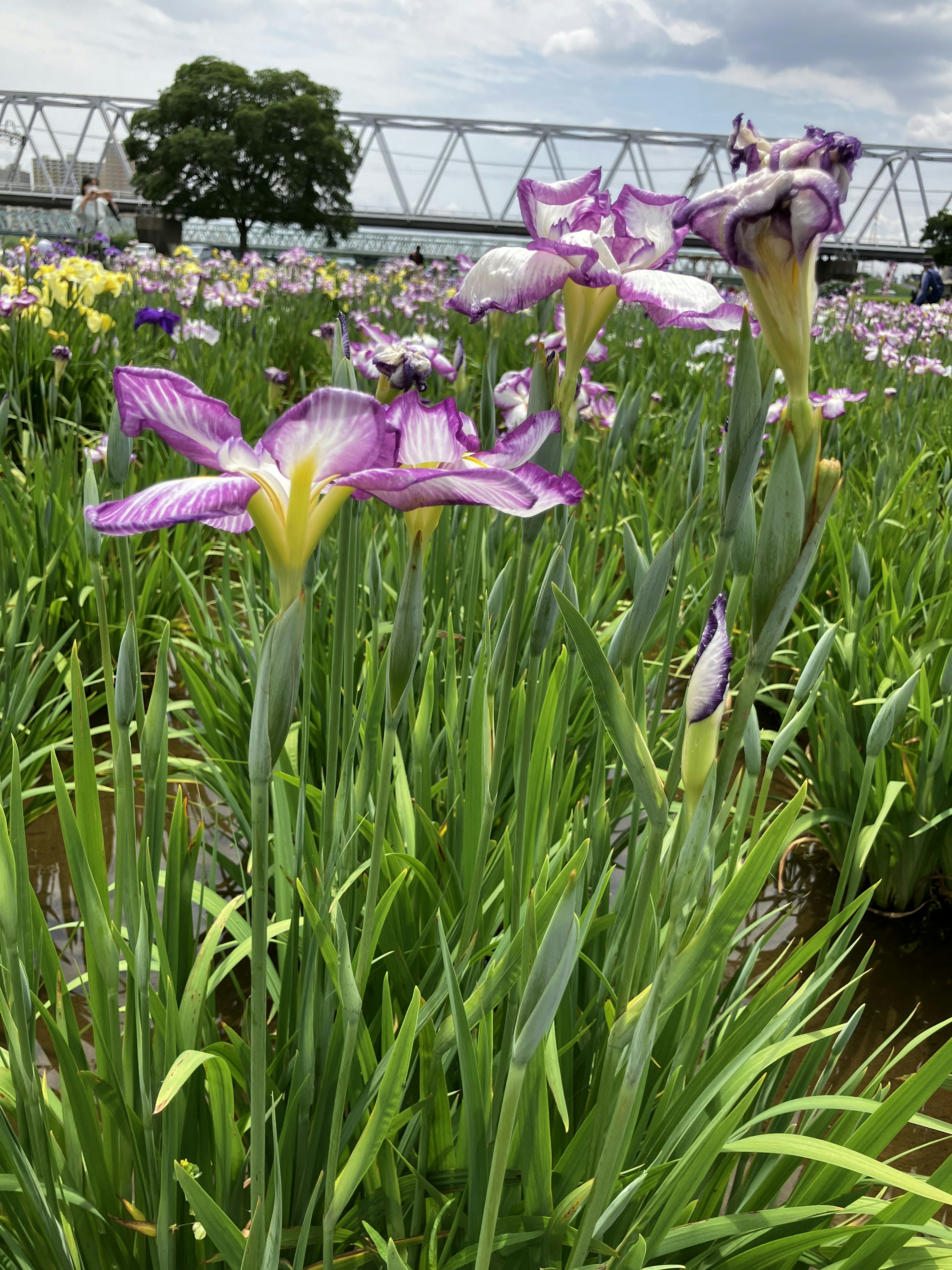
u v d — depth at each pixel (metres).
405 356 1.65
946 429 6.88
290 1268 1.48
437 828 2.18
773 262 0.98
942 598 3.54
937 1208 1.34
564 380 1.71
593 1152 1.29
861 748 3.27
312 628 1.96
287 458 0.91
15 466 5.58
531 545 1.45
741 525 1.27
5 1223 1.49
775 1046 1.45
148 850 1.58
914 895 3.31
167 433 0.94
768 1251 1.41
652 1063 1.72
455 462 1.17
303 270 17.03
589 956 1.93
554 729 2.07
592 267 1.61
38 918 1.61
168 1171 1.40
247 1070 1.59
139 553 4.82
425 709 2.27
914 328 10.46
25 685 3.15
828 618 4.22
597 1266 1.33
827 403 5.05
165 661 1.60
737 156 1.20
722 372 7.64
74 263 7.36
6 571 3.71
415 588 1.16
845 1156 1.24
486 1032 1.48
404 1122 1.40
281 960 1.94
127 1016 1.60
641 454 6.61
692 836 0.95
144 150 42.50
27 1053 1.36
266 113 40.50
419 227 56.47
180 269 15.60
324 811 1.61
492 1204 0.96
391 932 1.92
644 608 1.31
